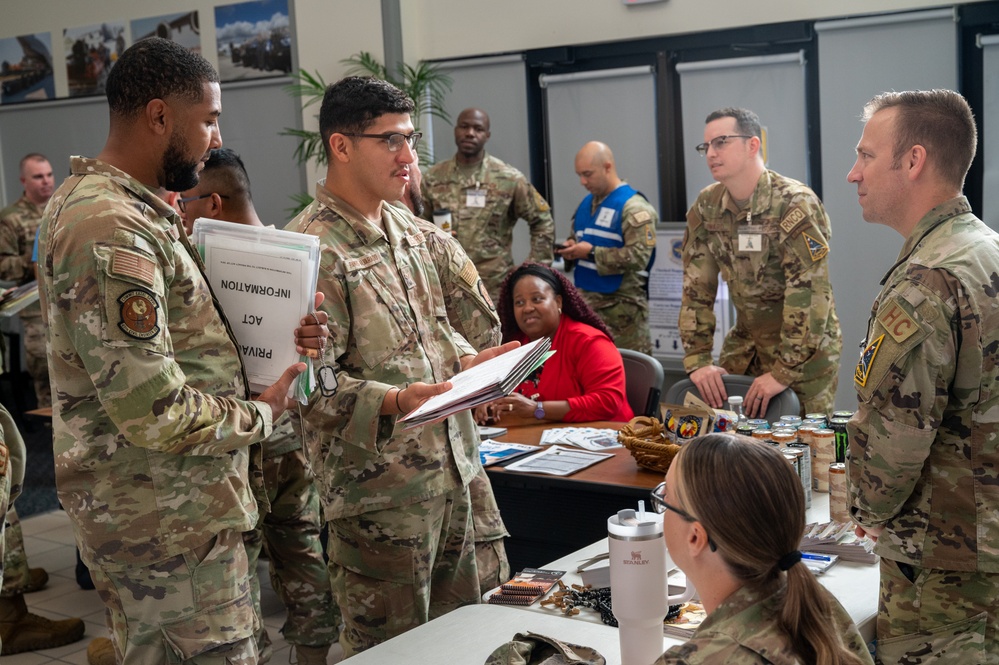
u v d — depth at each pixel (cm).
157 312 191
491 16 647
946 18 518
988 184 532
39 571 461
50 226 197
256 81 730
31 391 810
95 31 795
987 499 193
